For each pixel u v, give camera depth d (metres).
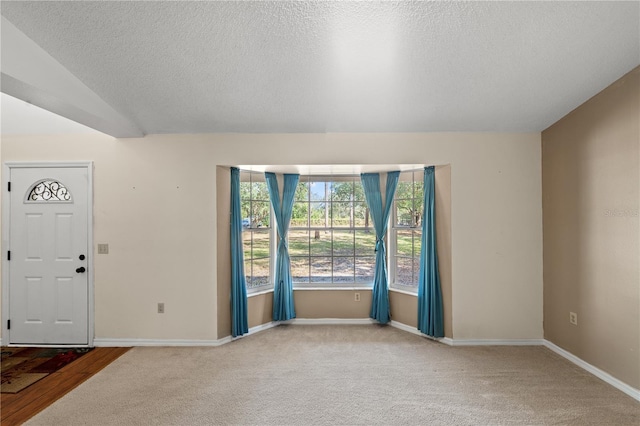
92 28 2.16
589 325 2.96
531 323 3.63
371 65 2.55
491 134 3.65
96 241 3.69
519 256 3.63
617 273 2.67
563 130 3.28
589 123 2.94
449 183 3.67
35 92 2.38
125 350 3.54
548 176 3.52
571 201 3.17
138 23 2.13
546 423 2.24
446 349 3.51
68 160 3.70
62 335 3.68
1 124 3.46
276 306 4.24
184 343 3.66
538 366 3.09
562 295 3.31
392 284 4.35
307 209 4.54
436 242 3.79
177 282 3.68
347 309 4.38
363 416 2.34
